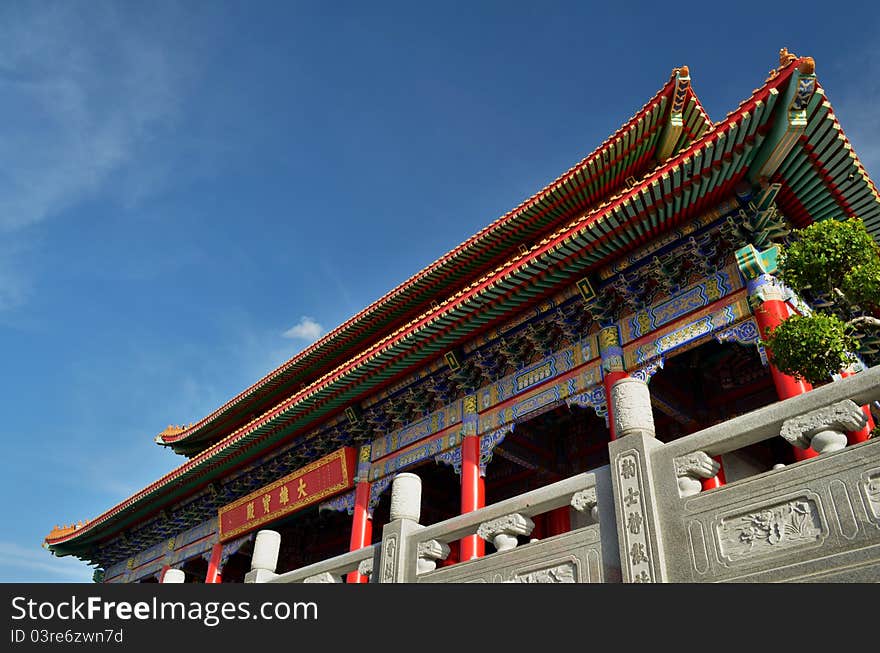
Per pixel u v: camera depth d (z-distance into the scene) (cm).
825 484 608
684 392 2094
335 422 2591
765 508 639
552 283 1852
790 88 1303
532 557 822
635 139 2066
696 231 1647
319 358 3247
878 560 546
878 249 996
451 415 2180
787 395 1375
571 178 2225
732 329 1550
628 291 1772
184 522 3488
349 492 2458
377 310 2859
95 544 4138
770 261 1522
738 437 696
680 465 722
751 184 1510
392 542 1027
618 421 802
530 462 2316
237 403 3719
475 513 938
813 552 589
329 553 3262
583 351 1867
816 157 1421
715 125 1436
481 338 2081
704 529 671
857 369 1592
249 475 3028
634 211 1600
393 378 2316
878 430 974
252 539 2970
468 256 2550
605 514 770
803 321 970
